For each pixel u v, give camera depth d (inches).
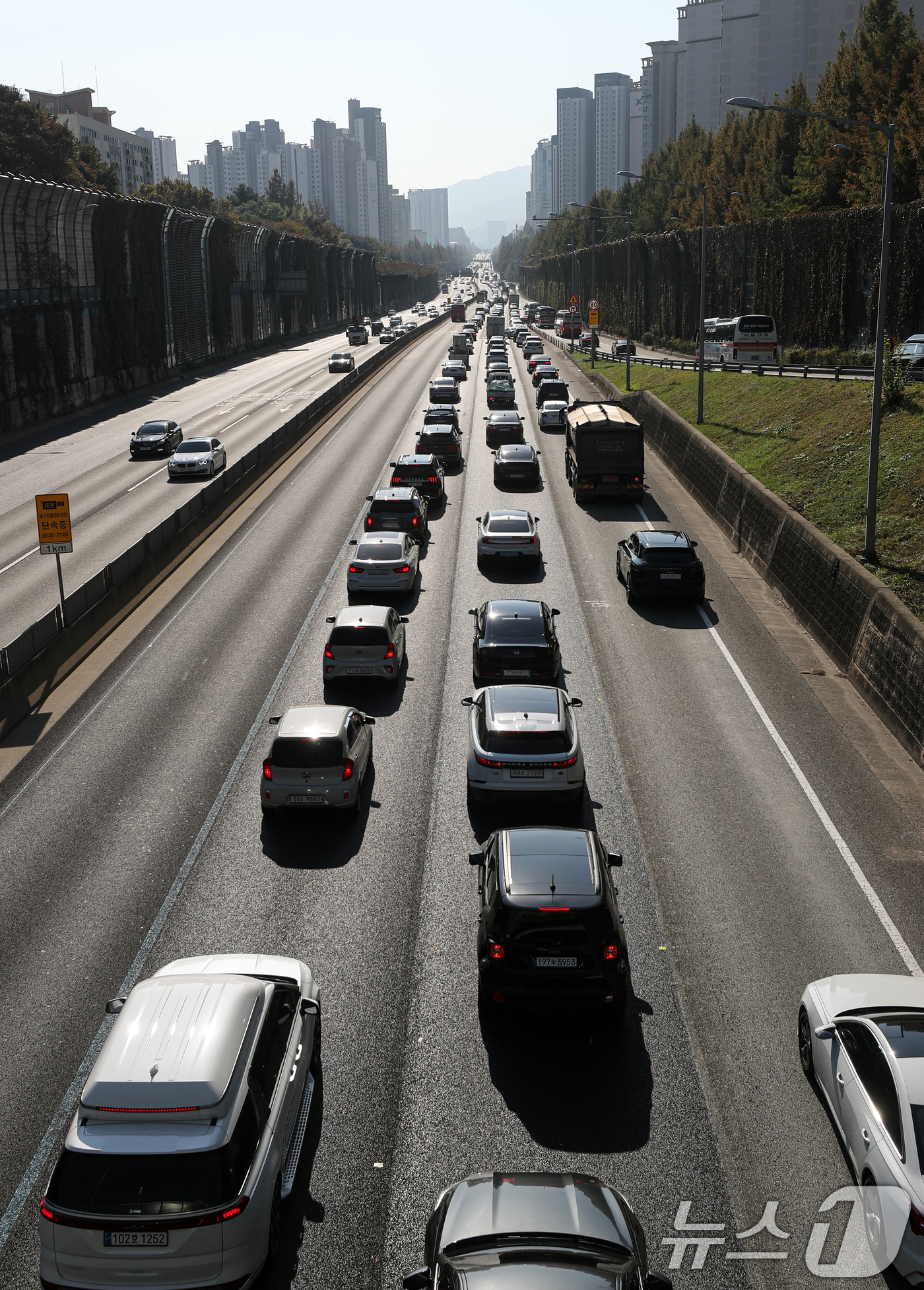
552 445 2079.2
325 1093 422.3
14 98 4020.7
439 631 1020.5
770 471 1444.4
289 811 669.9
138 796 700.0
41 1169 387.2
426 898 571.5
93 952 526.9
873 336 2444.6
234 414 2637.8
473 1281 278.2
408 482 1529.3
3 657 848.9
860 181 2942.9
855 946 521.3
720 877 587.2
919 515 1047.0
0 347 2372.0
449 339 5098.4
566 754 636.1
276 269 5305.1
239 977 384.5
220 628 1043.9
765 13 7765.8
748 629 1023.0
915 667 766.5
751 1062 442.0
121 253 3097.9
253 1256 313.9
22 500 1696.6
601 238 6889.8
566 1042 455.2
